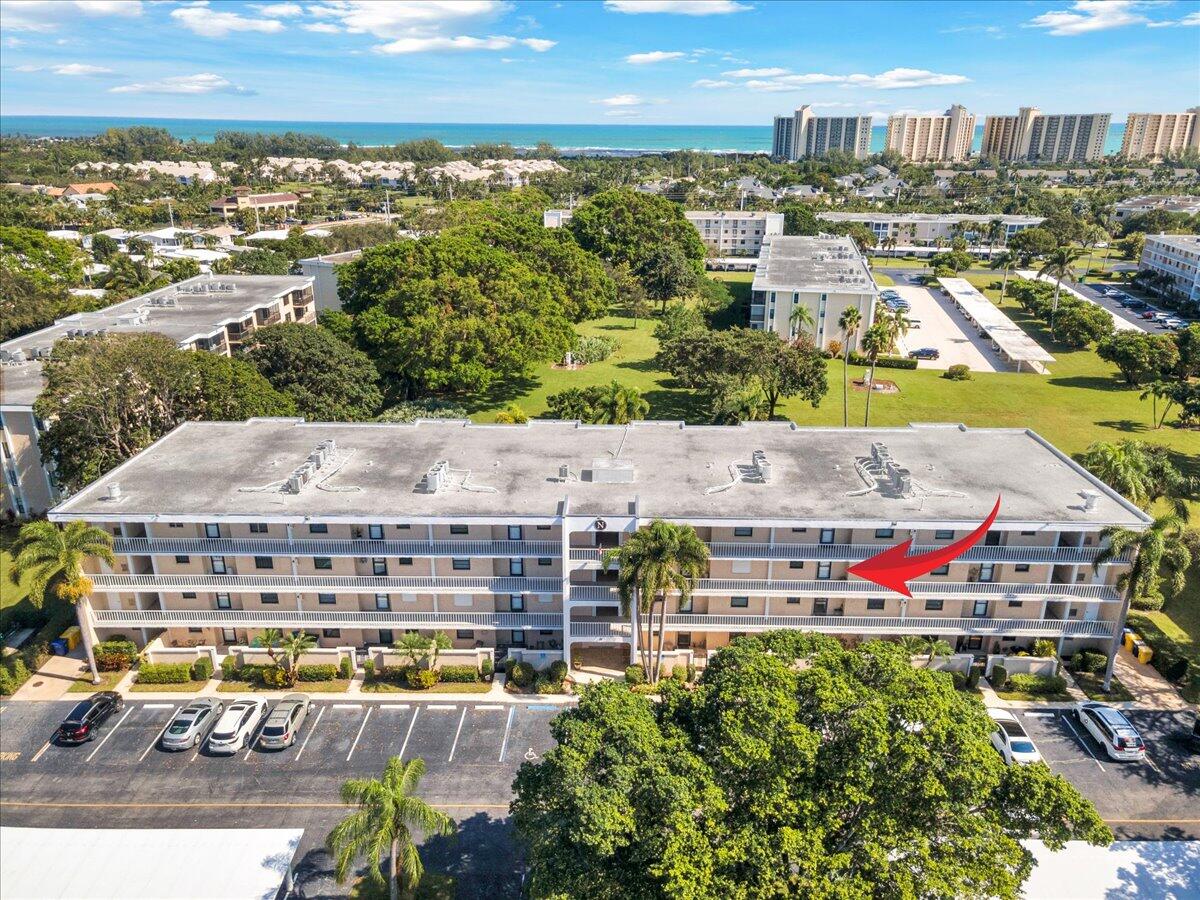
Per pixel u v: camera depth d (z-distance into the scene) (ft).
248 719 151.43
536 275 350.84
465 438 200.44
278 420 210.38
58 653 174.09
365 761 145.48
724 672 106.73
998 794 98.78
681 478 176.24
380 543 161.68
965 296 517.55
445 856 125.49
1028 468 183.52
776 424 208.85
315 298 411.13
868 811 95.55
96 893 108.17
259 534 165.07
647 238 529.86
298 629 169.78
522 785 106.83
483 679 166.81
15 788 138.62
